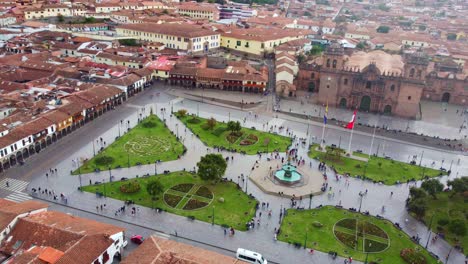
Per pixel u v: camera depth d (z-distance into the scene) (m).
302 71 195.00
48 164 114.75
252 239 87.25
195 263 67.44
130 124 145.25
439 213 100.81
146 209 96.00
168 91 184.25
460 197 108.69
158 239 76.38
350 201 103.56
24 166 112.94
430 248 87.31
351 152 131.88
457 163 129.00
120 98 164.12
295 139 139.88
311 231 90.56
